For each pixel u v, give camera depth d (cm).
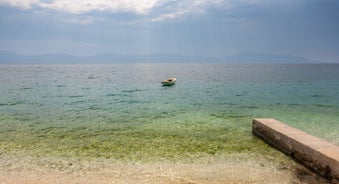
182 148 1362
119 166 1120
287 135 1227
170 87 5119
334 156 941
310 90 4475
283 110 2547
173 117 2191
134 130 1742
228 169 1084
